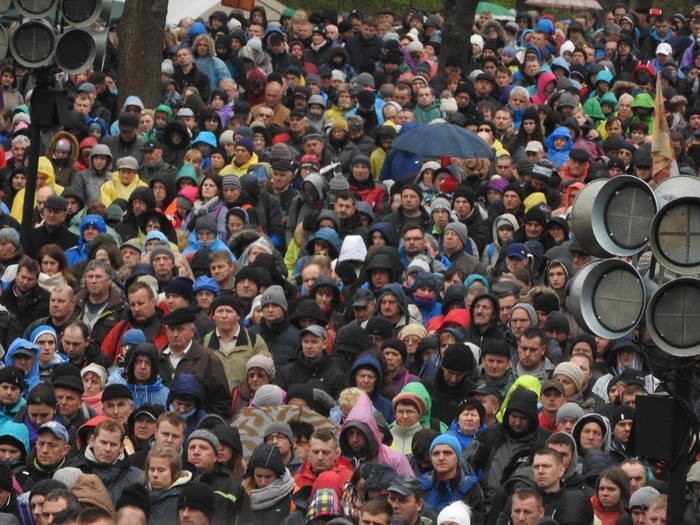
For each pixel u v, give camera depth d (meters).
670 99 83.81
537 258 57.84
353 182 65.56
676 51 103.31
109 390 42.56
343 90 77.38
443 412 45.28
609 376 46.91
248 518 37.59
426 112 78.75
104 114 74.00
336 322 51.84
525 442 41.09
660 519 35.59
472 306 49.81
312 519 37.34
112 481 38.81
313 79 84.44
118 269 55.00
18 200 63.88
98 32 53.62
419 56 92.00
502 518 37.22
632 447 31.20
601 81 88.56
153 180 64.00
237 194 62.41
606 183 30.95
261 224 62.94
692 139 80.25
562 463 38.62
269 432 40.59
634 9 115.69
